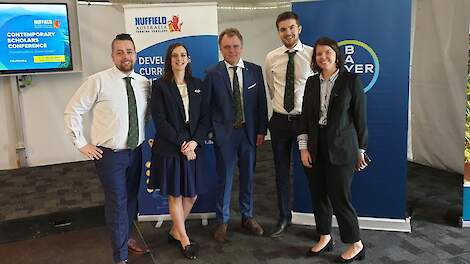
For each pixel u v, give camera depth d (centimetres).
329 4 296
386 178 307
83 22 505
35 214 366
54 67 487
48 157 523
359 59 297
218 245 297
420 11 447
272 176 451
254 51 594
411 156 489
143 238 310
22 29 466
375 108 301
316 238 303
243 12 575
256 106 298
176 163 268
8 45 464
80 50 495
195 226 331
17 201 400
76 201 398
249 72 291
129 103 247
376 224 313
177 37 318
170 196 280
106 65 524
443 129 444
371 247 286
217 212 306
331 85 247
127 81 249
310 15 302
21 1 460
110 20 515
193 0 465
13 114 500
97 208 379
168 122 266
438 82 440
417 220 328
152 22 315
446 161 447
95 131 246
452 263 263
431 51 442
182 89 271
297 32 283
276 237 306
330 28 299
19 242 314
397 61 292
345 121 245
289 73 286
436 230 311
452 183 413
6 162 509
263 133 304
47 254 296
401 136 300
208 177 283
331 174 251
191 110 270
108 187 248
